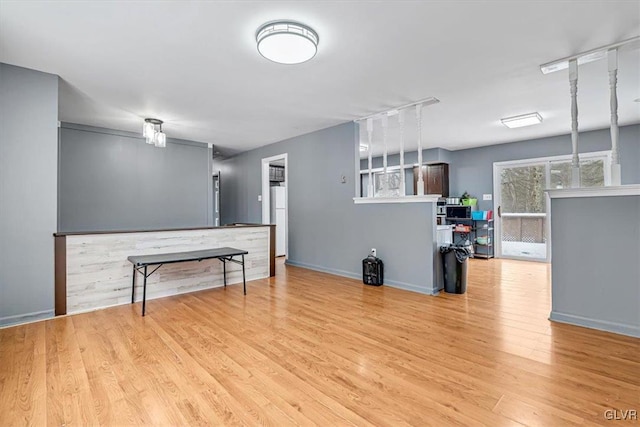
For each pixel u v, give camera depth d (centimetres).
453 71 325
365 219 489
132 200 571
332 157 538
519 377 210
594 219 290
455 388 198
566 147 599
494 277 509
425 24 241
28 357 239
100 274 360
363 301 381
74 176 514
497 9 224
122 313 341
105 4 215
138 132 573
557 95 393
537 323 307
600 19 237
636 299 272
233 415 174
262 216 692
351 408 179
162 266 408
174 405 182
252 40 263
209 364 229
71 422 168
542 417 170
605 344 257
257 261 505
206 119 491
